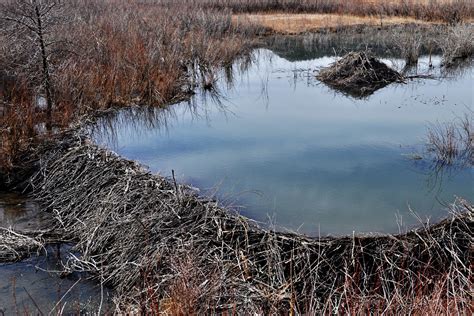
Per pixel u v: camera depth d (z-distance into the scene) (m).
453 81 14.93
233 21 22.72
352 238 5.34
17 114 8.45
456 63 17.59
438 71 16.33
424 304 4.07
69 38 12.23
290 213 6.96
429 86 14.36
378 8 27.83
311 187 7.76
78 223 6.43
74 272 5.63
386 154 9.02
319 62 18.00
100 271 5.52
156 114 11.54
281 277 4.97
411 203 7.24
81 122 9.55
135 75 12.24
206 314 4.46
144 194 6.23
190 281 4.75
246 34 22.02
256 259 5.23
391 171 8.32
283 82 14.88
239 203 7.23
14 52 10.73
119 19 16.17
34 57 9.73
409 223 6.70
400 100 12.73
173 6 22.38
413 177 8.09
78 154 7.57
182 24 19.06
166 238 5.48
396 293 4.39
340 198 7.39
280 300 4.70
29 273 5.60
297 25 25.09
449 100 12.67
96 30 14.04
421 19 26.48
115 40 13.59
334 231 6.49
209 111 11.84
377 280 4.94
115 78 11.73
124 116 11.19
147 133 10.31
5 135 8.10
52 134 8.49
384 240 5.36
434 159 8.73
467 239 5.31
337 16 27.67
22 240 6.10
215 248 5.32
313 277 4.95
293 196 7.46
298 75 15.82
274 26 24.66
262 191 7.61
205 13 21.75
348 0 29.12
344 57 15.62
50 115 9.31
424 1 27.84
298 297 4.78
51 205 6.98
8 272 5.60
